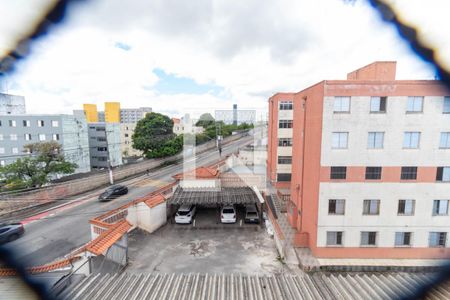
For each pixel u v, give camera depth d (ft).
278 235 46.34
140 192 78.64
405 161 42.83
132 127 154.51
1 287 23.44
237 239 50.80
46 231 49.90
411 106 42.11
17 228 46.39
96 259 32.48
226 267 40.68
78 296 19.13
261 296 19.24
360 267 41.98
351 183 43.47
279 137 75.97
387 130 42.45
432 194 43.27
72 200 69.62
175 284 20.74
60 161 78.18
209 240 50.19
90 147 120.26
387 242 44.32
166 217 59.21
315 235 44.98
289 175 76.59
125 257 40.47
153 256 43.65
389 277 21.18
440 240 44.24
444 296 19.06
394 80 41.68
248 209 62.44
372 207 44.11
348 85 41.91
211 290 20.06
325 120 42.47
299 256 44.88
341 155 43.06
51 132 101.60
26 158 69.72
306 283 20.57
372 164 43.14
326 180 43.57
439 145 42.42
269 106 85.15
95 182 84.48
